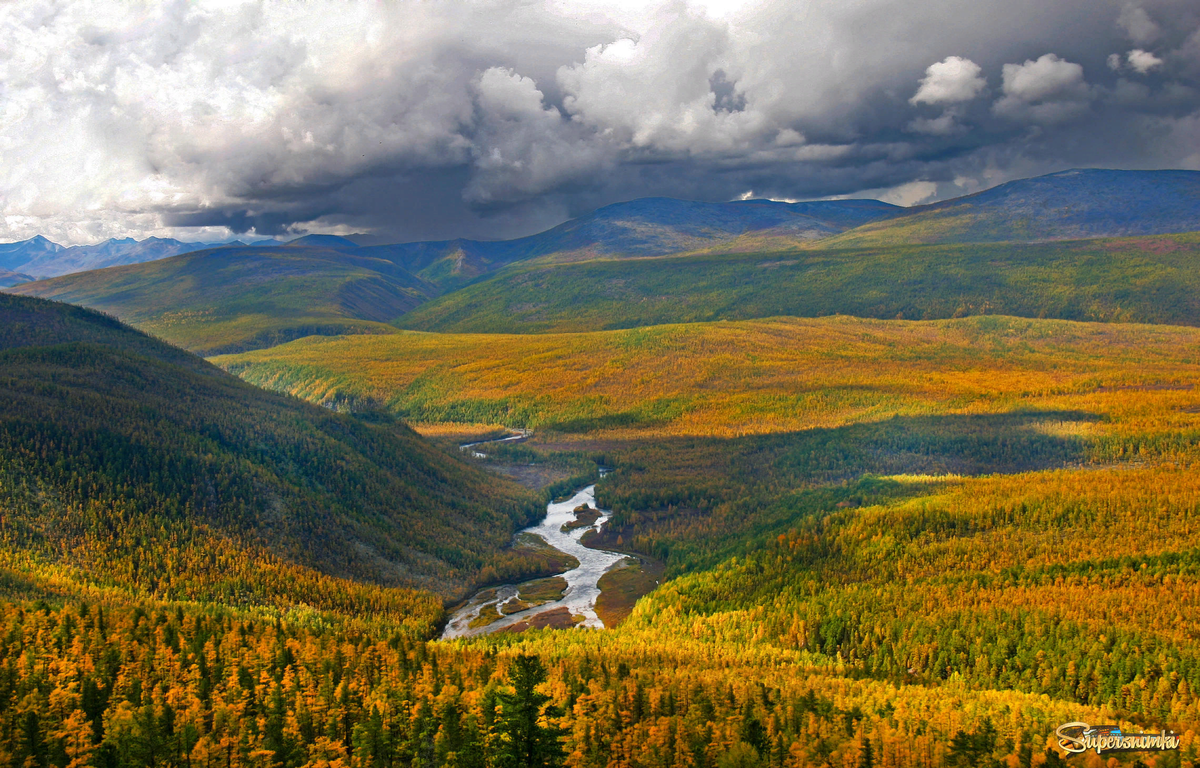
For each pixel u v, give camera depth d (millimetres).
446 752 134875
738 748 141125
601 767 141625
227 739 135500
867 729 152000
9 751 127438
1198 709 160375
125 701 141000
